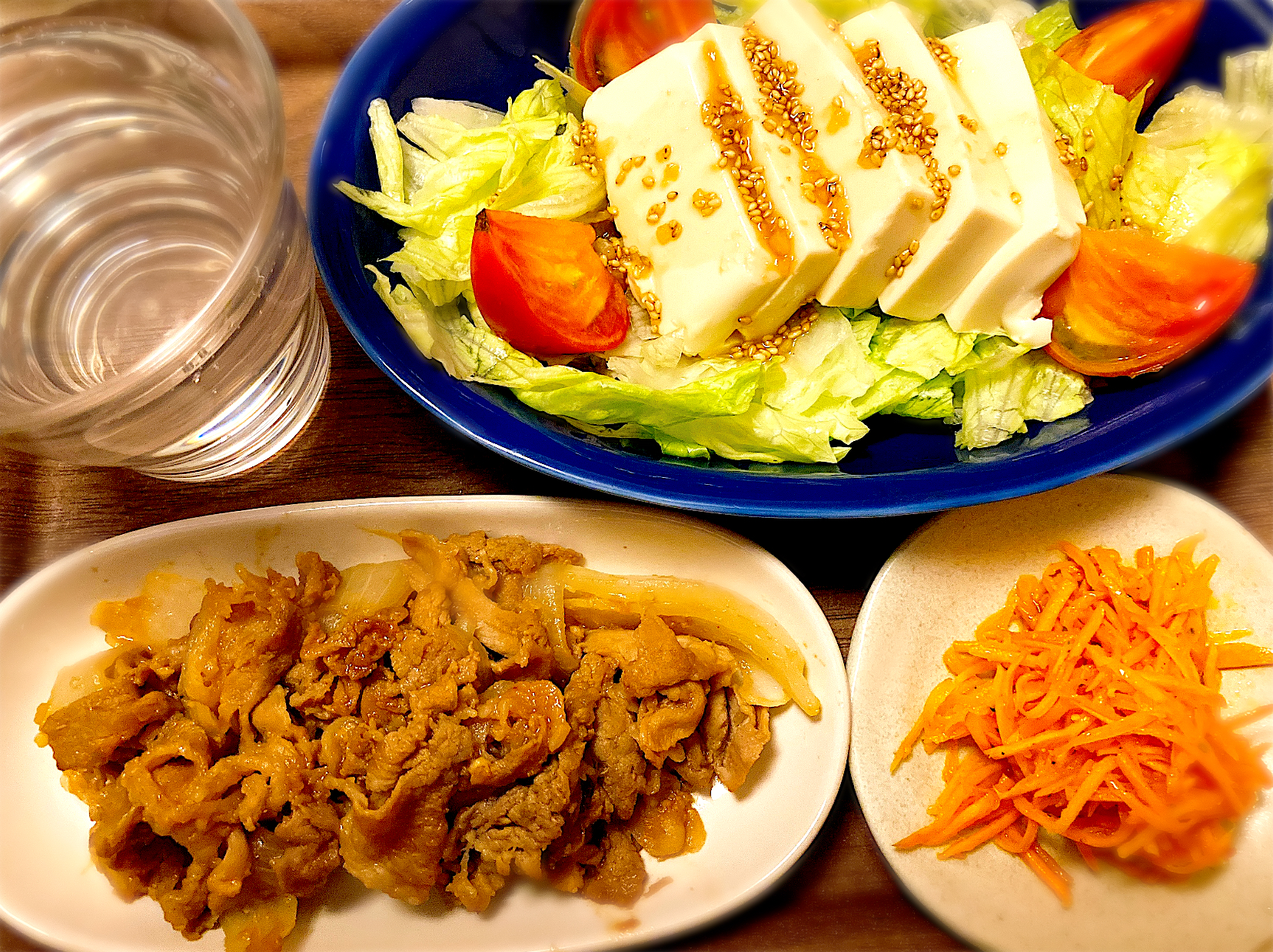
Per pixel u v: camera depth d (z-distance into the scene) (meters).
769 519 0.29
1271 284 0.27
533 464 0.25
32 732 0.27
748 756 0.27
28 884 0.26
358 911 0.26
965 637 0.29
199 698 0.25
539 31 0.29
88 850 0.27
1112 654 0.27
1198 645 0.27
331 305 0.29
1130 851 0.26
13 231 0.26
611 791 0.25
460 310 0.28
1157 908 0.27
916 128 0.26
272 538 0.27
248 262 0.23
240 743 0.25
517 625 0.26
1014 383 0.28
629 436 0.28
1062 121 0.27
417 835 0.24
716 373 0.27
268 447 0.28
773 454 0.28
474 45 0.28
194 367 0.23
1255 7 0.28
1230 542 0.28
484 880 0.25
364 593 0.26
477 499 0.27
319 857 0.25
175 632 0.27
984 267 0.26
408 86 0.28
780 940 0.27
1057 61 0.28
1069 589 0.28
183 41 0.25
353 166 0.27
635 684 0.25
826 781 0.26
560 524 0.28
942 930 0.27
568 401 0.27
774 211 0.25
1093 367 0.27
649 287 0.27
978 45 0.26
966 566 0.29
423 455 0.29
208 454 0.27
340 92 0.27
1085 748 0.27
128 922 0.26
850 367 0.27
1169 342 0.27
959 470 0.26
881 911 0.27
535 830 0.24
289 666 0.26
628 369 0.27
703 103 0.26
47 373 0.26
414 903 0.25
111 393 0.22
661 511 0.27
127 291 0.27
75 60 0.26
